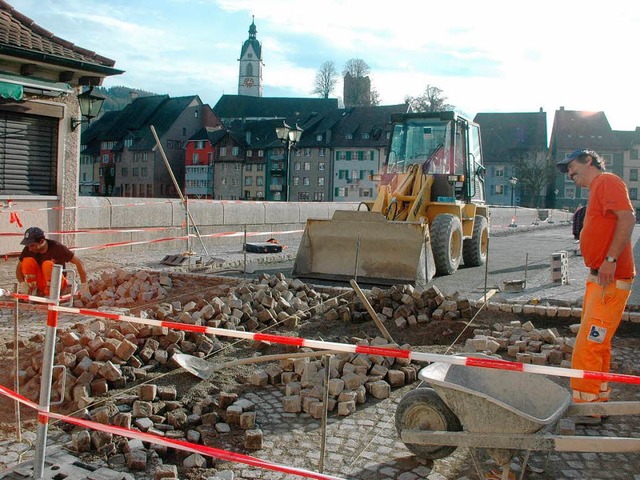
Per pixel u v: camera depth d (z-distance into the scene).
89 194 98.38
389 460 4.58
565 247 21.02
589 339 4.93
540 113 88.56
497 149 87.06
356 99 120.81
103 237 15.00
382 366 6.18
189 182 91.69
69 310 4.21
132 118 95.12
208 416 5.15
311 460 4.58
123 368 5.97
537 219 41.97
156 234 16.33
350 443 4.87
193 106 93.81
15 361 4.89
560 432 4.65
